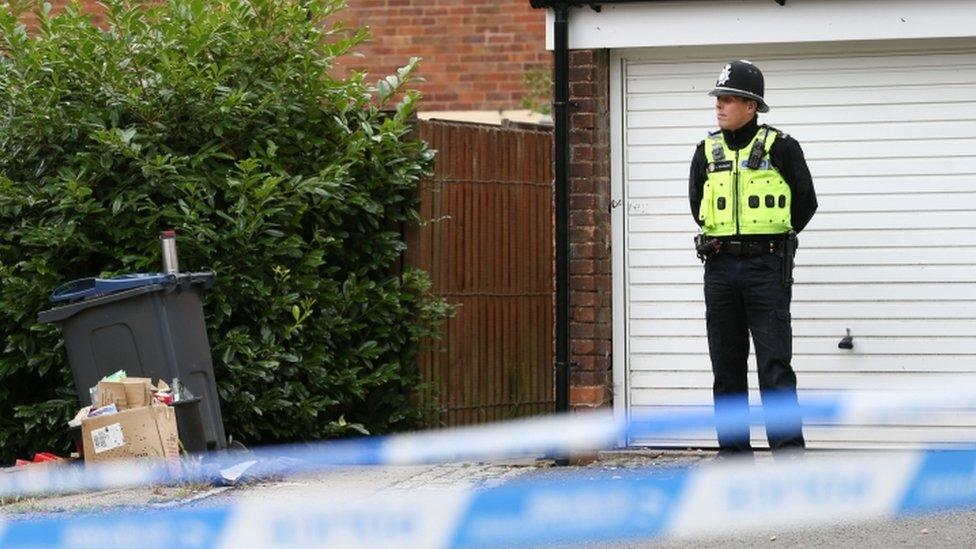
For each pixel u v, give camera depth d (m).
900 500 19.30
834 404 23.34
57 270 24.23
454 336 27.09
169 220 24.00
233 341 24.05
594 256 23.36
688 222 23.58
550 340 28.66
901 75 23.11
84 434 20.52
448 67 37.31
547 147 28.61
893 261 23.17
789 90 23.38
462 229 27.27
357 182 25.86
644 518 18.41
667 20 23.00
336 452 25.34
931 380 23.12
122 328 21.39
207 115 24.66
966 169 23.00
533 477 21.81
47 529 18.27
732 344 21.38
